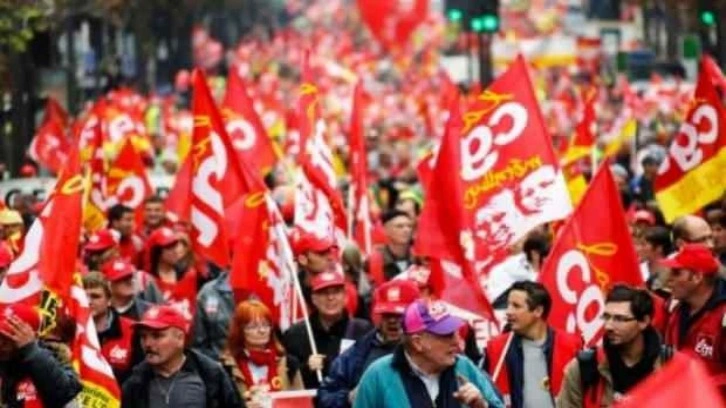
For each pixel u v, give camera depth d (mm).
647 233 32625
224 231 32625
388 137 92500
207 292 32094
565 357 25469
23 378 22469
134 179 43625
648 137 78625
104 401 24797
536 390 25469
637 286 25906
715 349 25719
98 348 24828
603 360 23453
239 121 42094
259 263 31016
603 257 27000
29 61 66250
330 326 29188
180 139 62312
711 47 98875
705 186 32750
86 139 47156
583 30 186750
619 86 117312
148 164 64375
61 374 22312
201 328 31844
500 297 29312
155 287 33531
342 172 62281
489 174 28703
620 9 174000
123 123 63562
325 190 34719
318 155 34844
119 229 39812
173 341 24281
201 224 32750
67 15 84750
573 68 148250
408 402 21734
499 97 28688
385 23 190250
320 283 28938
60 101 66750
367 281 35500
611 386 23375
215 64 159250
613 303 23234
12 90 64938
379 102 119125
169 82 132750
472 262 25828
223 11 176750
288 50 195125
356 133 39594
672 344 26078
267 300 31031
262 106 78562
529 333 25594
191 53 134500
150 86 122750
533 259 34062
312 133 35156
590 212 27031
